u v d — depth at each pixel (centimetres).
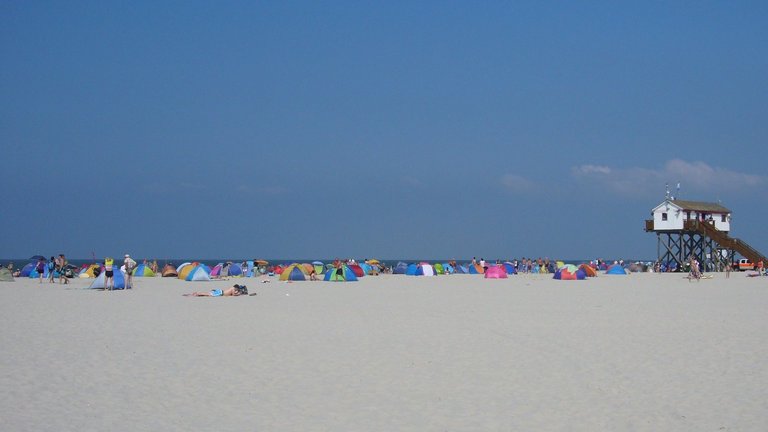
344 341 1822
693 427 998
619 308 2773
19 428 995
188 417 1065
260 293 3788
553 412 1089
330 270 5497
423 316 2466
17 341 1794
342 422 1041
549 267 8231
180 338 1870
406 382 1309
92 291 3878
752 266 7356
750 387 1236
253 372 1401
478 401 1162
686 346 1697
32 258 6309
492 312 2620
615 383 1285
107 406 1127
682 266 7588
